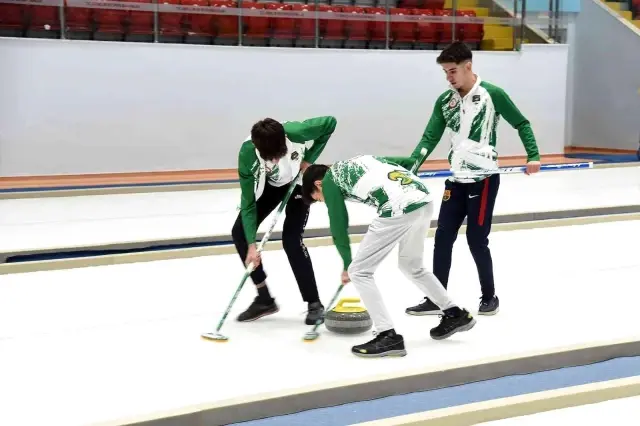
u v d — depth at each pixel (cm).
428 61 1161
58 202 793
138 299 444
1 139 942
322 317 374
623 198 809
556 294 449
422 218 335
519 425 273
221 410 275
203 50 1026
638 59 1303
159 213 720
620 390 300
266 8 1066
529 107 1232
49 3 952
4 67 930
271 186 391
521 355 331
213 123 1046
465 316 362
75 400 292
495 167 389
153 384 308
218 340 364
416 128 1169
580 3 1395
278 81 1075
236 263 538
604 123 1376
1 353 349
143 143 1011
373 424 264
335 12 1110
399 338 341
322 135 381
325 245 600
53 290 465
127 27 995
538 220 700
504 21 1209
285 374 318
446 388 312
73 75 964
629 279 485
